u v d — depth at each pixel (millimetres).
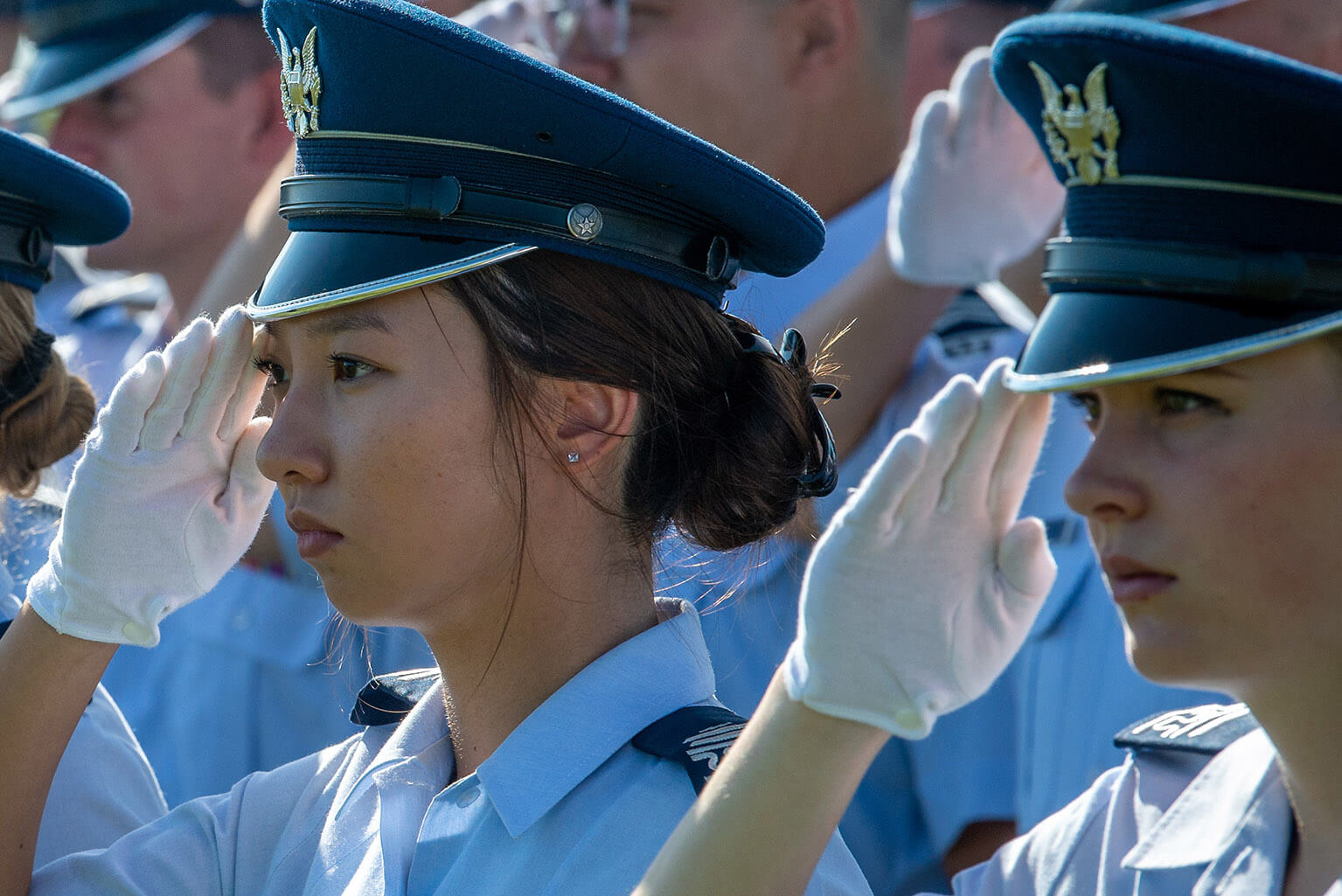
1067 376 2914
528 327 3641
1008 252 6324
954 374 7125
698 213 3844
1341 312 2791
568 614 3820
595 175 3699
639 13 7215
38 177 4938
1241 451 2830
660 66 7199
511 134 3645
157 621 4137
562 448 3730
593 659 3848
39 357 4957
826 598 2969
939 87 7824
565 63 7355
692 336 3852
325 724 7633
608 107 3625
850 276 7148
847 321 7055
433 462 3600
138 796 4848
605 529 3830
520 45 7492
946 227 6285
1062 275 3074
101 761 4758
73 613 4105
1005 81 3301
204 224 9148
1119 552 2910
